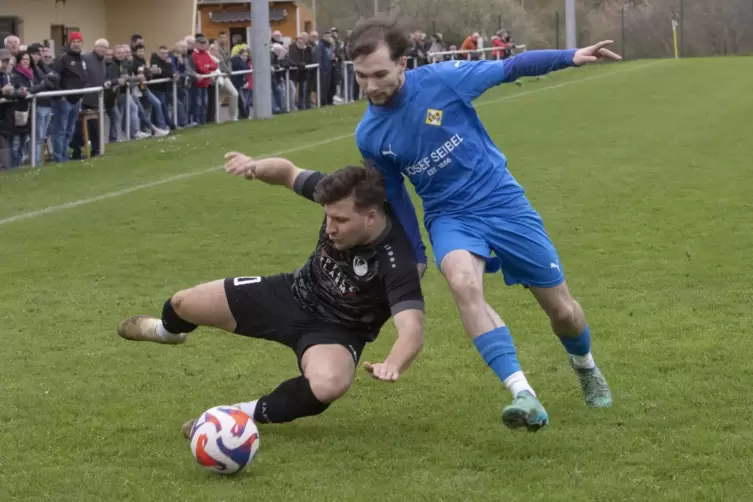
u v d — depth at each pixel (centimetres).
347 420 520
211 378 598
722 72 3238
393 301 458
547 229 1048
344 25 5181
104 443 489
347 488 425
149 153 1720
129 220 1148
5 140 1537
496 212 471
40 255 979
